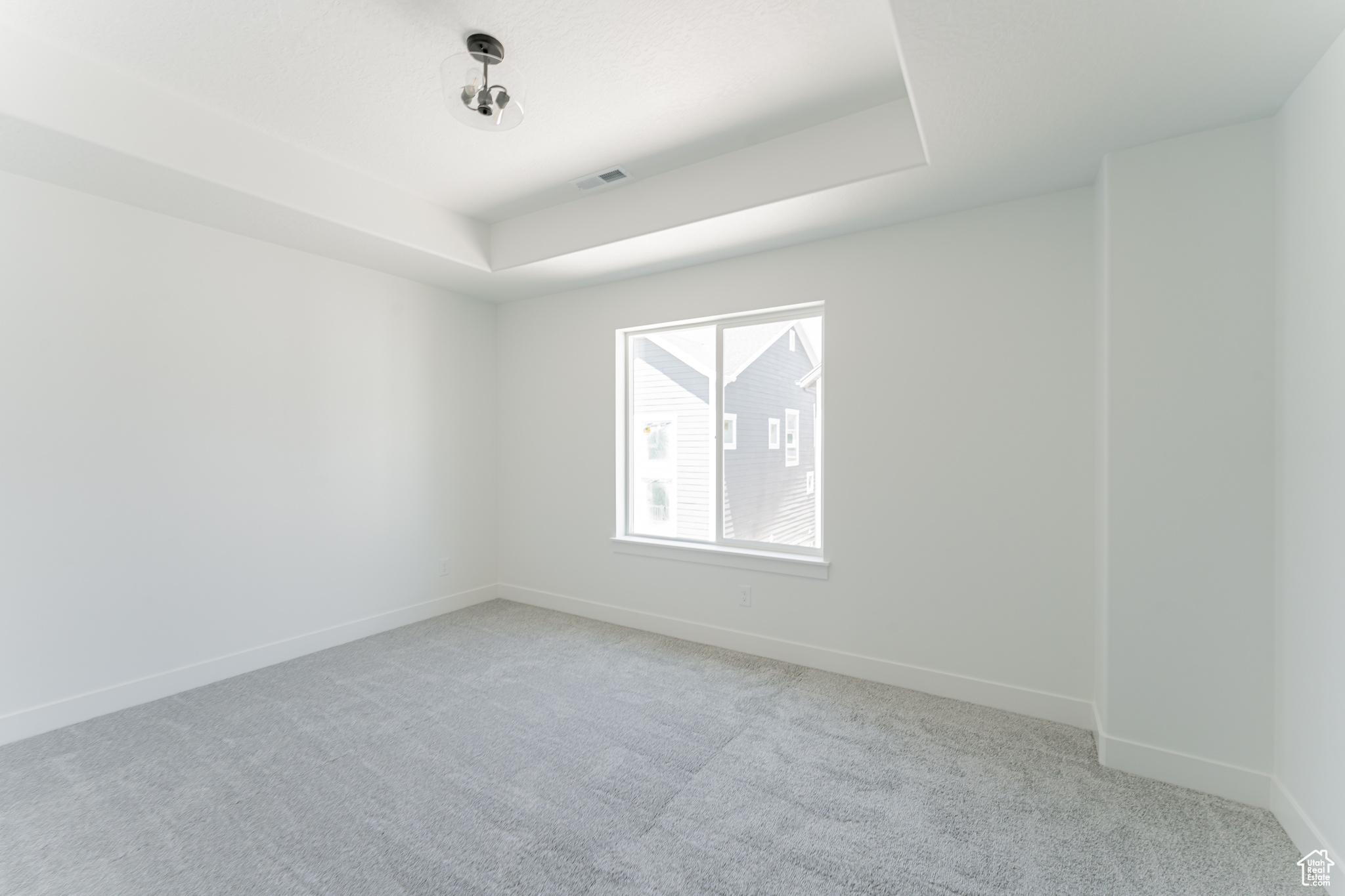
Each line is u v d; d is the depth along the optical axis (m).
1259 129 1.79
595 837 1.68
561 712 2.46
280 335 3.04
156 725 2.34
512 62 1.92
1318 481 1.54
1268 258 1.77
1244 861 1.56
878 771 2.01
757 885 1.50
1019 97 1.70
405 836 1.68
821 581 2.92
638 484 3.78
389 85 2.06
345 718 2.40
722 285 3.24
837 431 2.86
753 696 2.61
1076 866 1.56
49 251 2.31
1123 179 1.98
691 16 1.70
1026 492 2.42
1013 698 2.45
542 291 3.93
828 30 1.77
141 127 2.06
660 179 2.78
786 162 2.42
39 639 2.29
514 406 4.21
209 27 1.76
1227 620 1.83
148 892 1.47
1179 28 1.40
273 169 2.44
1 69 1.77
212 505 2.79
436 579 3.86
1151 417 1.93
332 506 3.28
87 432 2.41
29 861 1.58
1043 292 2.39
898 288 2.71
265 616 2.98
